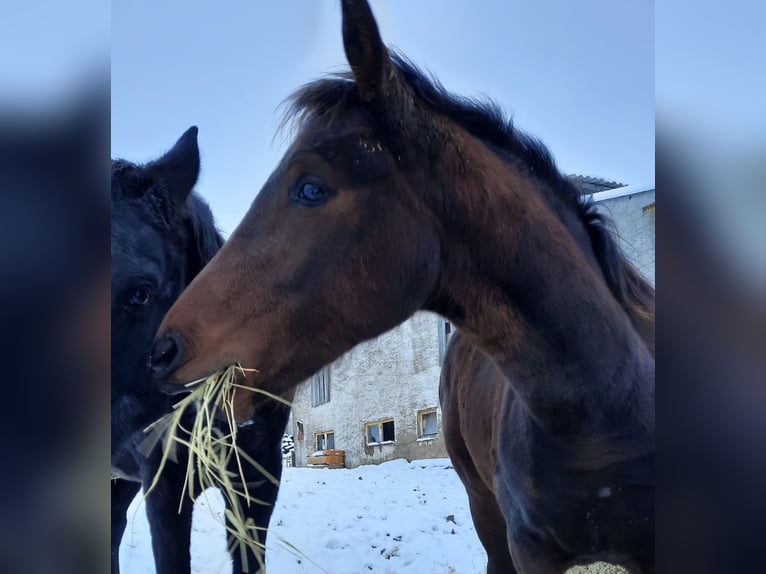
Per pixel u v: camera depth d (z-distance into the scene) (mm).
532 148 1589
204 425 1977
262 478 2340
